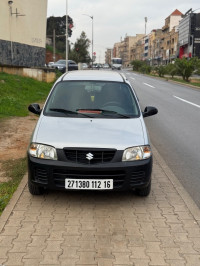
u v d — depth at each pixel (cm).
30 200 495
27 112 1221
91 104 570
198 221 442
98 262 352
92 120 527
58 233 405
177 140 920
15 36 2280
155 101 1830
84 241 390
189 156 766
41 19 2634
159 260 358
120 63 8594
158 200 505
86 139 473
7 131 920
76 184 464
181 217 452
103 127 507
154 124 1155
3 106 1217
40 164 466
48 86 2105
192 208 479
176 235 407
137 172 473
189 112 1445
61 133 486
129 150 470
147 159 482
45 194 516
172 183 570
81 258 358
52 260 354
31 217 443
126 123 527
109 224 431
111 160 464
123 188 472
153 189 545
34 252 367
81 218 445
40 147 471
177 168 680
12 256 359
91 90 598
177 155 773
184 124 1163
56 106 564
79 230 414
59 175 468
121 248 378
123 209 474
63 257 359
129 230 417
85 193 525
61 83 616
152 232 413
